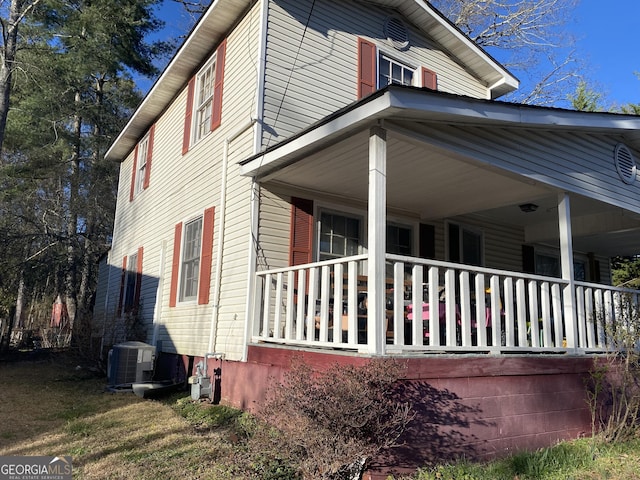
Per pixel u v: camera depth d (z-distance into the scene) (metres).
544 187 6.36
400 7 9.27
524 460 4.54
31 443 5.09
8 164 19.77
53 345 18.28
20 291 23.86
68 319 19.89
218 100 8.50
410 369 4.25
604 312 6.18
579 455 4.85
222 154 8.03
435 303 4.76
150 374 8.90
